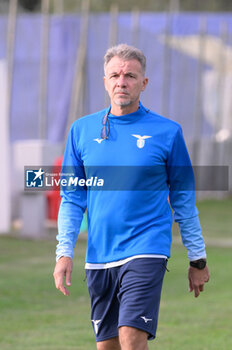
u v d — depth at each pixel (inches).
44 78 2640.3
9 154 2249.0
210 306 1187.3
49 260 1663.4
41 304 1213.1
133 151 591.2
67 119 2669.8
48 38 2650.1
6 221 2090.3
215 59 2945.4
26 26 2637.8
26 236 2007.9
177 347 904.3
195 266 604.1
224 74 2957.7
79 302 1238.3
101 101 2751.0
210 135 3009.4
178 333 991.0
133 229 583.2
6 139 2073.1
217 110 2987.2
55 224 2057.1
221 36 2938.0
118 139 596.4
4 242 1925.4
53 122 2664.9
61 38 2672.2
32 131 2650.1
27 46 2640.3
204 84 2950.3
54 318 1106.7
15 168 2171.5
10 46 2605.8
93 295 608.1
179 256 1534.2
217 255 1734.7
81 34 2691.9
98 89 2746.1
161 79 2864.2
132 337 557.6
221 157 3026.6
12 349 895.1
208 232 2140.7
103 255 591.8
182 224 604.7
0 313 1135.0
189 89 2915.8
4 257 1692.9
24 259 1670.8
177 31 2874.0
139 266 570.6
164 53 2856.8
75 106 2659.9
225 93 2987.2
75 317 1116.5
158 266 573.3
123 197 586.9
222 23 2930.6
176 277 1421.0
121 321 562.6
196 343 926.4
